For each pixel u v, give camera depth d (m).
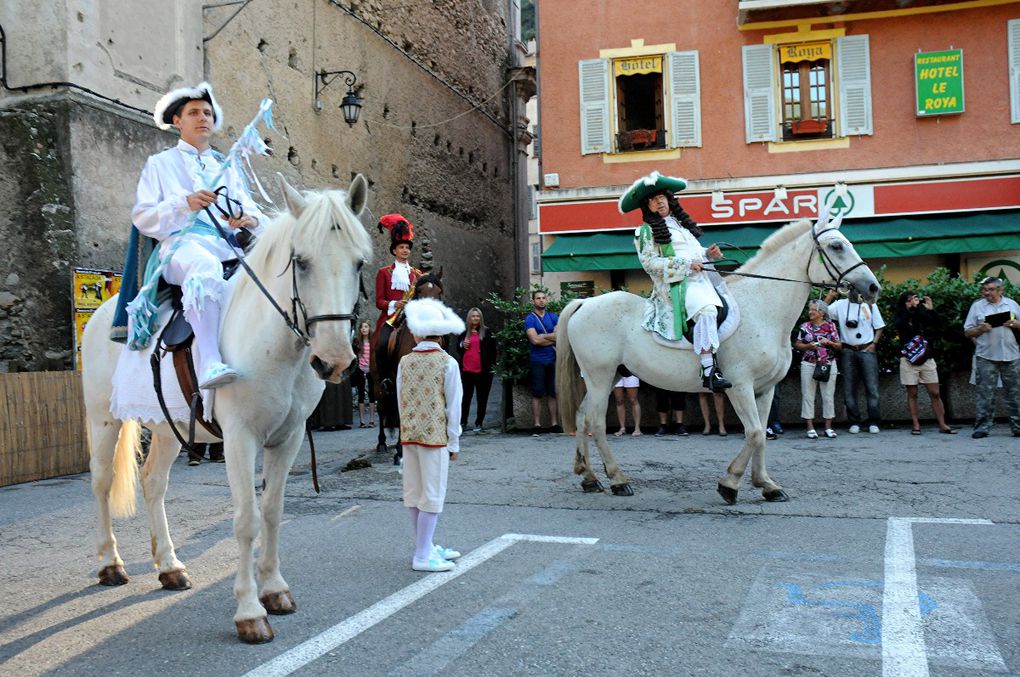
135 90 12.32
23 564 5.56
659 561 5.18
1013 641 3.70
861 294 6.88
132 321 4.27
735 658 3.60
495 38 27.61
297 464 9.70
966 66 17.08
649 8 18.06
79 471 9.91
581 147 18.28
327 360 3.67
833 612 4.14
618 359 7.39
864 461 8.87
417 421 5.13
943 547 5.32
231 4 13.60
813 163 17.56
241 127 14.67
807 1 16.75
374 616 4.25
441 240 22.81
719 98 17.86
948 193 17.09
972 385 12.22
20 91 11.32
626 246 17.34
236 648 3.86
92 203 11.45
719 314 6.87
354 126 18.53
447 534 6.07
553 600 4.46
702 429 12.60
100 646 3.93
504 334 13.09
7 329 11.04
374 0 19.64
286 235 3.93
